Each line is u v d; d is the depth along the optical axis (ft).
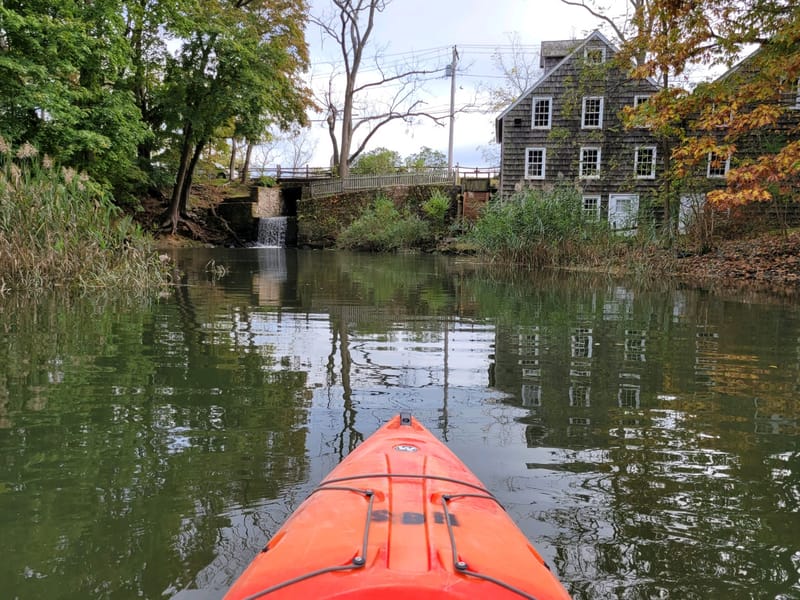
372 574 5.21
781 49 50.52
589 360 19.61
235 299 33.32
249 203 114.32
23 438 12.09
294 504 9.48
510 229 62.69
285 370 17.71
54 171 34.71
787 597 7.39
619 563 8.02
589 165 90.79
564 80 90.33
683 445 12.21
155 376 16.78
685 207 67.77
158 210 106.93
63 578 7.57
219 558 8.03
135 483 10.15
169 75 87.56
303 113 112.68
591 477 10.59
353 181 112.27
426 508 6.82
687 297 37.06
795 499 9.86
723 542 8.56
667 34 55.06
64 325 23.75
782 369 18.49
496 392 15.84
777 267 52.06
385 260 73.41
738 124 50.49
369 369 18.06
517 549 6.18
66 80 61.77
